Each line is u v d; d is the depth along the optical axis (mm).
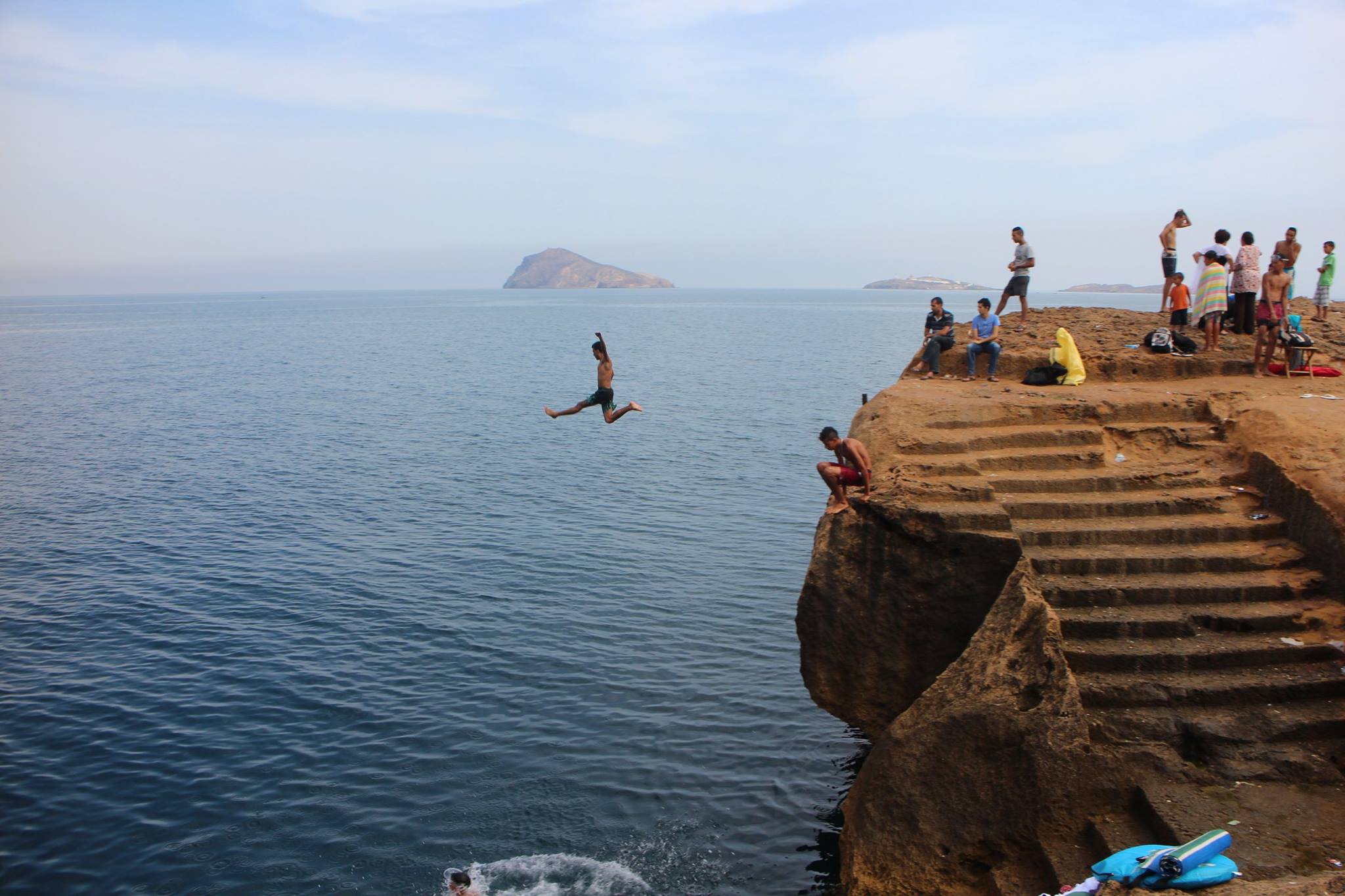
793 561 29062
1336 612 12258
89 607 24938
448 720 18922
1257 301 22344
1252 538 13656
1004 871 10656
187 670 21109
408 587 26609
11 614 24391
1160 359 20375
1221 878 8891
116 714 19031
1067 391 18953
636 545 30609
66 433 52906
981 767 11148
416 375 85625
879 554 13930
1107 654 11938
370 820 15562
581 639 22938
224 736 18219
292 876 14164
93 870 14211
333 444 49344
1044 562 13195
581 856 14734
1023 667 11656
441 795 16312
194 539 31359
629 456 45500
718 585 26891
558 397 68375
